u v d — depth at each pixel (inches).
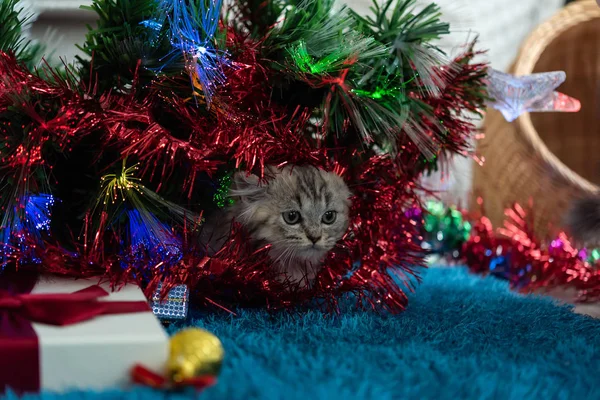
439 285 64.7
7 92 43.3
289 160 50.2
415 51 51.0
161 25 46.0
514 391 34.7
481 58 89.6
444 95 52.9
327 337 45.6
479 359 41.3
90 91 46.2
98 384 33.4
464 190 89.1
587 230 59.5
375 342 44.6
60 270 46.4
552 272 67.2
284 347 42.4
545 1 102.3
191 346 33.5
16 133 45.3
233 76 47.4
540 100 57.9
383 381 35.7
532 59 77.0
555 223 70.7
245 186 50.1
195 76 46.0
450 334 46.9
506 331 48.4
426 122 52.9
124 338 33.7
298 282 51.4
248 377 34.7
